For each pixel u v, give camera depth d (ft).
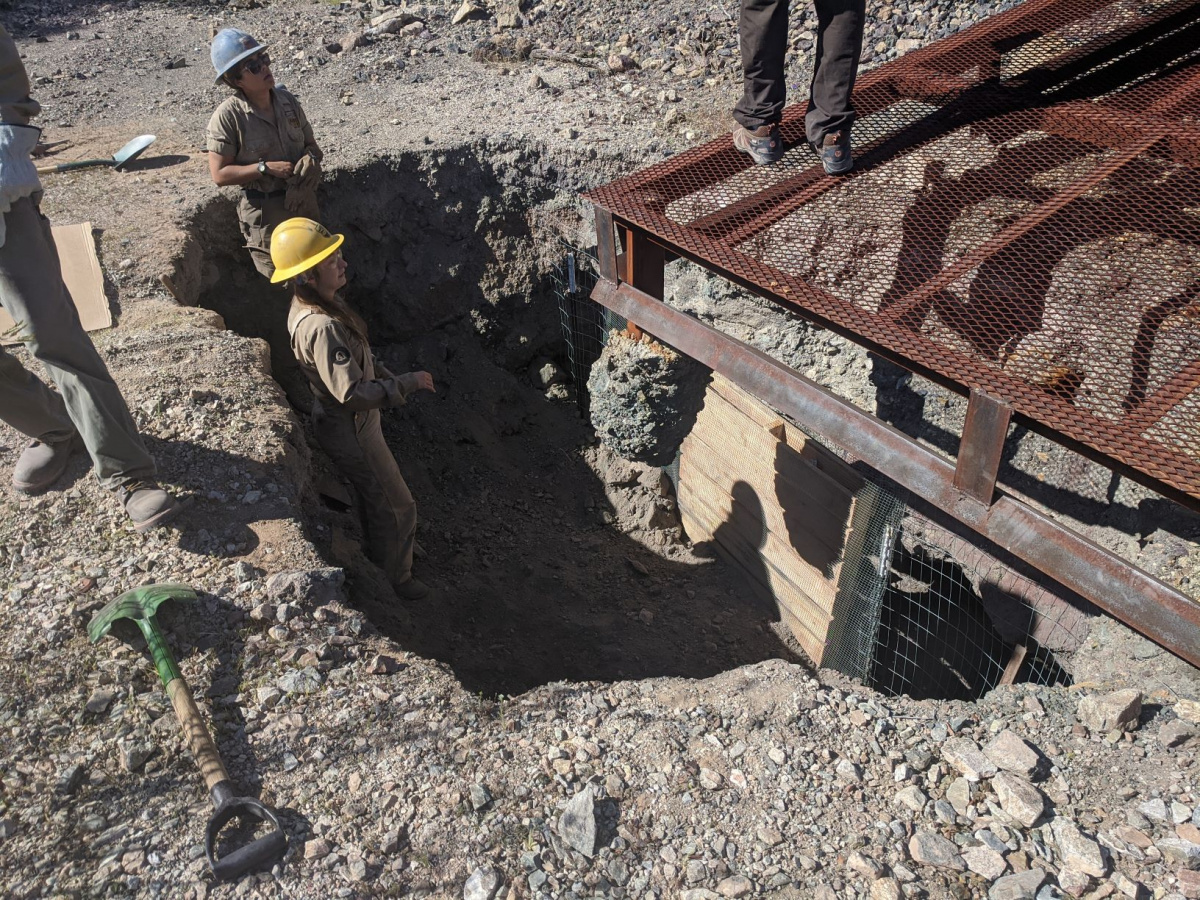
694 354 13.69
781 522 18.15
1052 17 17.11
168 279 16.89
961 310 11.37
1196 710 10.94
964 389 10.87
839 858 9.31
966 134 14.44
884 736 10.73
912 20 24.73
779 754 10.42
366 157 20.86
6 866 8.79
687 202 14.07
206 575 11.59
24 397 11.79
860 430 11.66
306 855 8.98
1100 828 9.57
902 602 19.52
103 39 27.96
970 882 9.09
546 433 23.21
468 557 19.75
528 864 9.11
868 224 12.99
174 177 19.97
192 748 9.53
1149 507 15.03
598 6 28.45
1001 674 17.43
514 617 18.35
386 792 9.64
